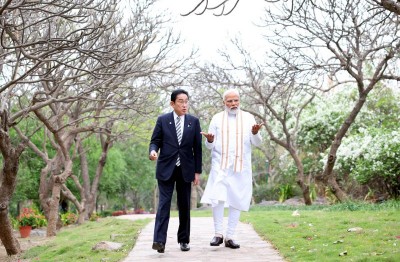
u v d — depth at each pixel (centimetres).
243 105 2148
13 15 870
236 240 795
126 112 1681
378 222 872
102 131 1692
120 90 1556
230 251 700
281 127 2200
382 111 2030
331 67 1406
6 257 1069
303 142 2170
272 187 2672
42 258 884
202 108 1938
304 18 1347
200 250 711
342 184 1936
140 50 882
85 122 2267
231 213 720
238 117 718
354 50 1353
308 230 841
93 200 2012
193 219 1195
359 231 795
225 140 708
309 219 984
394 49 1266
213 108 1998
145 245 777
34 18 954
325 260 607
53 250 934
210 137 688
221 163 705
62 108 1552
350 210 1173
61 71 1059
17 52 889
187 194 688
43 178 1727
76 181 1825
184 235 704
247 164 711
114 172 2934
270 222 988
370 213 1026
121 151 3256
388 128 1761
